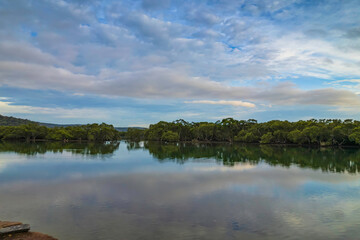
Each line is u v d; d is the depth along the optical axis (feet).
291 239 49.11
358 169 138.21
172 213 62.80
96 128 558.15
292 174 120.37
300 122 459.32
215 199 75.72
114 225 54.70
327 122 467.93
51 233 50.26
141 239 48.01
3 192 82.64
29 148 281.33
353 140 317.22
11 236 47.21
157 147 345.31
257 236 50.14
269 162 167.63
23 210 64.39
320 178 110.63
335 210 66.64
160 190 86.28
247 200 75.10
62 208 66.18
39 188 88.33
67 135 531.09
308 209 67.21
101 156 201.67
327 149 301.63
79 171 124.67
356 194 83.15
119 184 95.40
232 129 529.45
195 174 118.21
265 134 430.20
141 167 140.05
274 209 66.85
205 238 48.78
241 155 217.56
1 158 178.29
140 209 65.72
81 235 49.44
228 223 56.54
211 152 251.80
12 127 529.45
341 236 50.75
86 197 76.89
